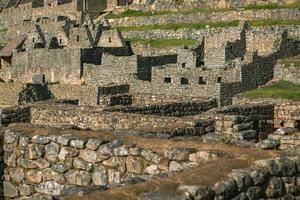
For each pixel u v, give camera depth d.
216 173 14.17
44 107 31.92
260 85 69.88
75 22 134.50
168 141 18.55
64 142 19.25
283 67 68.69
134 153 18.17
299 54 78.88
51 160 19.50
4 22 186.00
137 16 130.88
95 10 155.38
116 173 18.34
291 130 27.06
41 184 19.69
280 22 101.25
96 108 32.06
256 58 70.38
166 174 15.44
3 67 120.50
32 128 20.67
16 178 20.19
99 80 92.19
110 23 131.88
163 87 72.44
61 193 17.47
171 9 129.62
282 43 77.19
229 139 21.34
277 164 14.80
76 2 154.50
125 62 87.12
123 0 155.12
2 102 91.31
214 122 27.98
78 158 19.00
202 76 70.69
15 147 20.19
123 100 42.97
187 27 112.44
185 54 88.94
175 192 13.14
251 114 33.12
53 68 103.88
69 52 100.06
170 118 28.02
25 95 88.44
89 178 18.84
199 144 18.14
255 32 87.69
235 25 106.00
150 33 115.31
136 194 13.25
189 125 26.77
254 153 16.52
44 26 140.88
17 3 184.50
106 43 110.19
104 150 18.58
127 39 115.44
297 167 15.14
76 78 98.31
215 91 64.62
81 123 30.67
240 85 67.25
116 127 29.09
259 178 14.24
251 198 14.04
